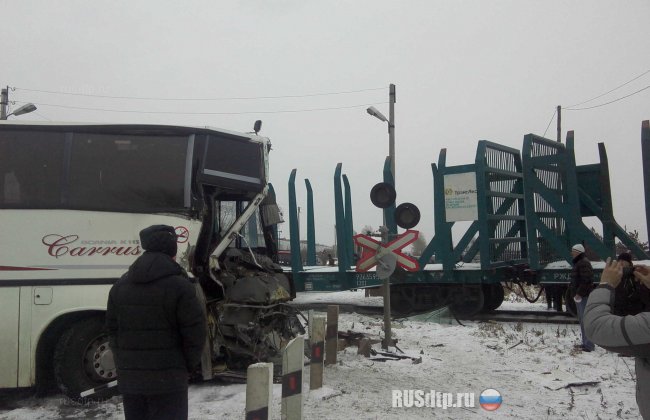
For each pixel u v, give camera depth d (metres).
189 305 3.97
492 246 13.77
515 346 9.53
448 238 13.82
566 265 13.53
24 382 6.40
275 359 7.36
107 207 6.76
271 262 8.72
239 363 7.35
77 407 6.42
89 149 6.90
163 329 3.95
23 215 6.60
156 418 3.98
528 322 13.12
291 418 4.85
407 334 10.52
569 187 12.92
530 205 13.34
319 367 6.57
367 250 8.84
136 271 4.00
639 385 3.42
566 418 5.98
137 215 6.78
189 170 6.98
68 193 6.73
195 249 6.82
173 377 3.95
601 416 6.01
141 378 3.92
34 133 6.84
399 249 8.72
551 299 15.34
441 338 10.27
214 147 7.23
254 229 9.18
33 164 6.76
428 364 8.20
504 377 7.57
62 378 6.46
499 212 14.32
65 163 6.79
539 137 14.07
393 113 10.25
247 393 4.14
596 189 14.27
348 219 14.44
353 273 13.86
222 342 7.07
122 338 3.98
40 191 6.71
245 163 7.50
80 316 6.65
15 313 6.45
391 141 10.24
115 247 6.68
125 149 6.97
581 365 8.30
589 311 3.48
